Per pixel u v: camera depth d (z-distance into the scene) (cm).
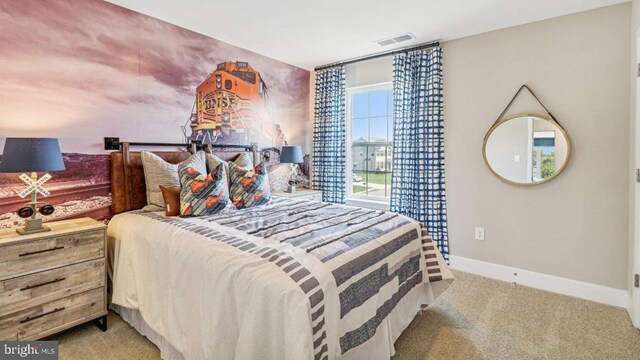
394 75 357
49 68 223
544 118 277
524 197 292
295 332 119
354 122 425
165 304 180
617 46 247
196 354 155
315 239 175
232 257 152
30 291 182
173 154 290
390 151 392
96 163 249
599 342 202
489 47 304
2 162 181
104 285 212
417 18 278
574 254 271
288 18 279
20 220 218
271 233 185
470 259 325
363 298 157
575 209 269
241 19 281
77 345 196
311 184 448
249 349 128
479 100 312
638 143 221
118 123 259
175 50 294
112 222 241
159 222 216
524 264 295
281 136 409
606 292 257
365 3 252
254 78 371
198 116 315
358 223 213
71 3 231
